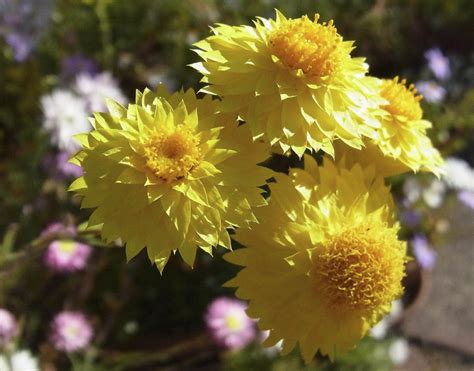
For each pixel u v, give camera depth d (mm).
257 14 442
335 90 208
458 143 433
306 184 214
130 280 363
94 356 351
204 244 196
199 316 383
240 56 205
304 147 200
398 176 398
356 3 500
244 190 199
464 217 514
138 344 372
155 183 195
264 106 201
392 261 216
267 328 212
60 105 347
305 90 205
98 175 196
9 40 373
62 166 345
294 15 459
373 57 519
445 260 494
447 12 546
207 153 199
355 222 216
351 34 501
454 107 475
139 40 442
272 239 210
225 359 366
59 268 330
